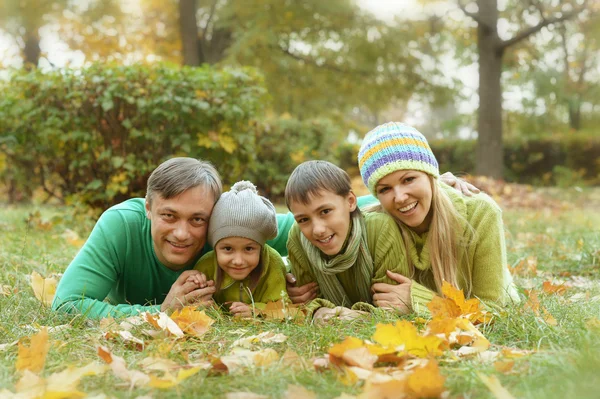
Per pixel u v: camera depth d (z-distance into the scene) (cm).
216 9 1619
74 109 583
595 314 243
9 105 612
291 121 1016
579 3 1574
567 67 2208
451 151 1917
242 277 269
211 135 587
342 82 1689
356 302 293
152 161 599
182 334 221
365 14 1620
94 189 606
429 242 279
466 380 169
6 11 1524
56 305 265
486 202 287
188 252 272
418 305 260
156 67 585
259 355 191
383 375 169
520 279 380
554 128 2248
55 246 476
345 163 1559
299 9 1539
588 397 146
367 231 279
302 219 262
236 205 262
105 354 186
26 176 759
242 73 602
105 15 1582
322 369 183
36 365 185
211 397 162
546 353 186
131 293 298
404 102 1817
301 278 292
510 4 1736
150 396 163
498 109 1502
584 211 1021
